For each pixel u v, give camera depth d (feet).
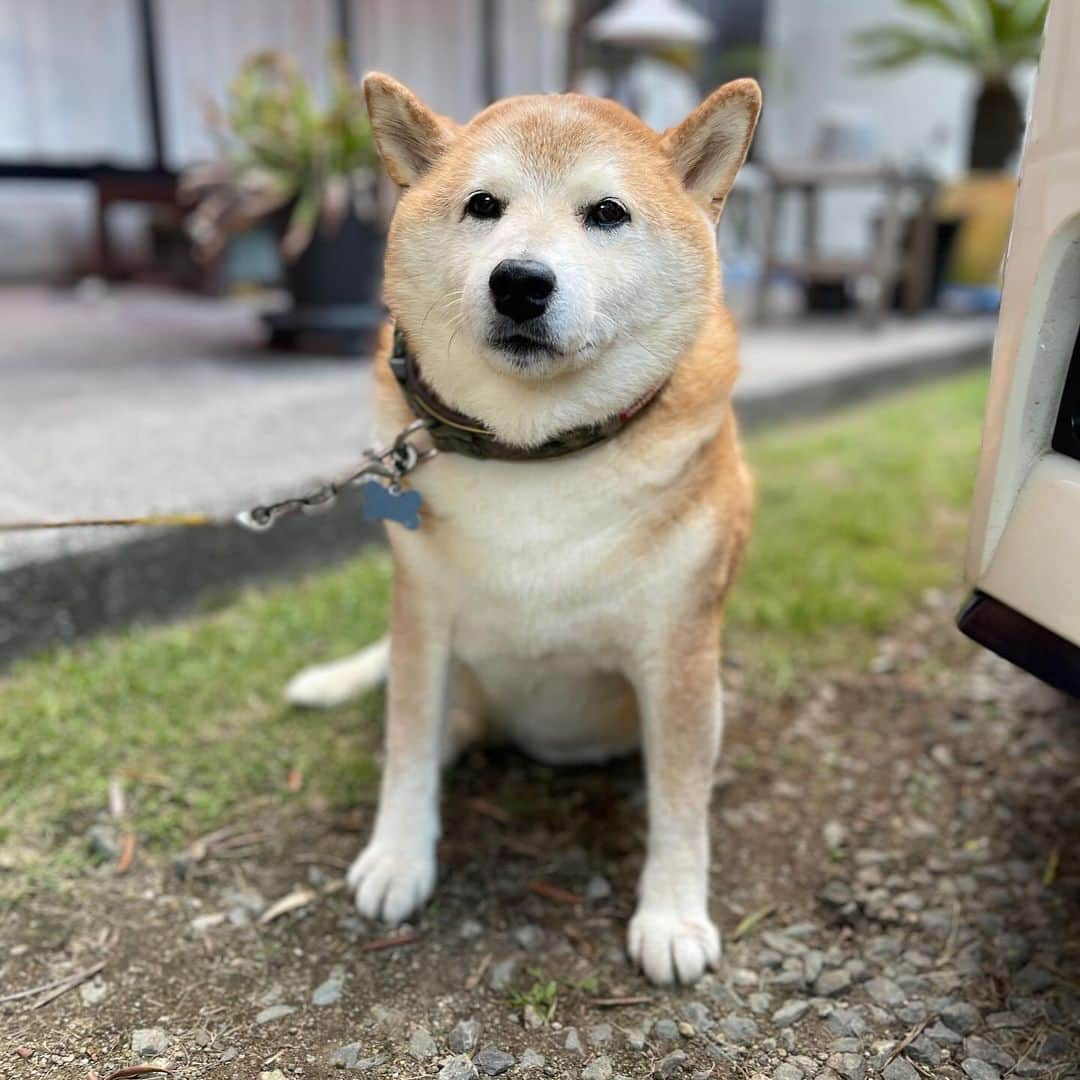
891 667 3.09
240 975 1.88
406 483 1.94
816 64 11.49
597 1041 1.75
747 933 2.02
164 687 2.78
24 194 9.25
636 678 2.02
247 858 2.19
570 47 10.28
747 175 8.32
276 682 2.87
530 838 2.31
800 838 2.31
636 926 1.96
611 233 1.75
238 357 5.98
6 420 4.34
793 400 5.70
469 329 1.70
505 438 1.82
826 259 7.84
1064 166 1.60
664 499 1.87
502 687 2.20
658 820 2.00
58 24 8.77
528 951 1.96
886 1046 1.74
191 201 8.29
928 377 7.09
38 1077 1.65
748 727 2.77
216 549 3.29
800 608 3.36
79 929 1.97
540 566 1.87
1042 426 1.75
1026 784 2.50
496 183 1.74
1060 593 1.67
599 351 1.74
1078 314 1.69
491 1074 1.68
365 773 2.48
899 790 2.49
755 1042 1.75
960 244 9.51
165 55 9.14
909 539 4.06
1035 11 8.95
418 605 2.02
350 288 5.91
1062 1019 1.79
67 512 3.16
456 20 10.21
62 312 7.74
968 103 10.85
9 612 2.81
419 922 2.03
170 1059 1.69
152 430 4.22
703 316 1.85
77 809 2.30
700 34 8.64
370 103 1.86
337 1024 1.77
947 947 1.97
